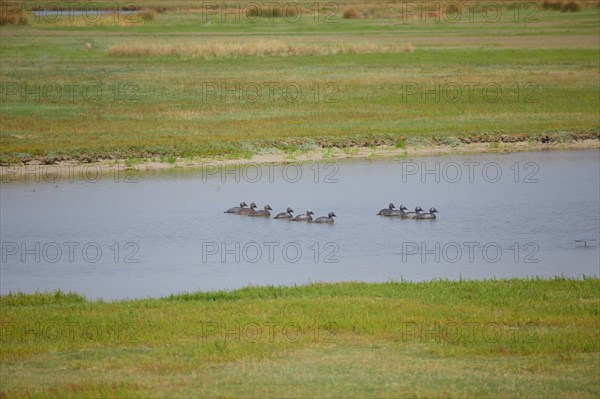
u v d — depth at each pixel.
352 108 173.50
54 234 98.44
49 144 140.88
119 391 50.88
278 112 169.75
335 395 50.31
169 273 84.06
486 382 52.28
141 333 62.25
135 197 115.81
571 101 180.00
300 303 69.62
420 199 114.06
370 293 73.25
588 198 114.31
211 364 55.97
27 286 80.12
